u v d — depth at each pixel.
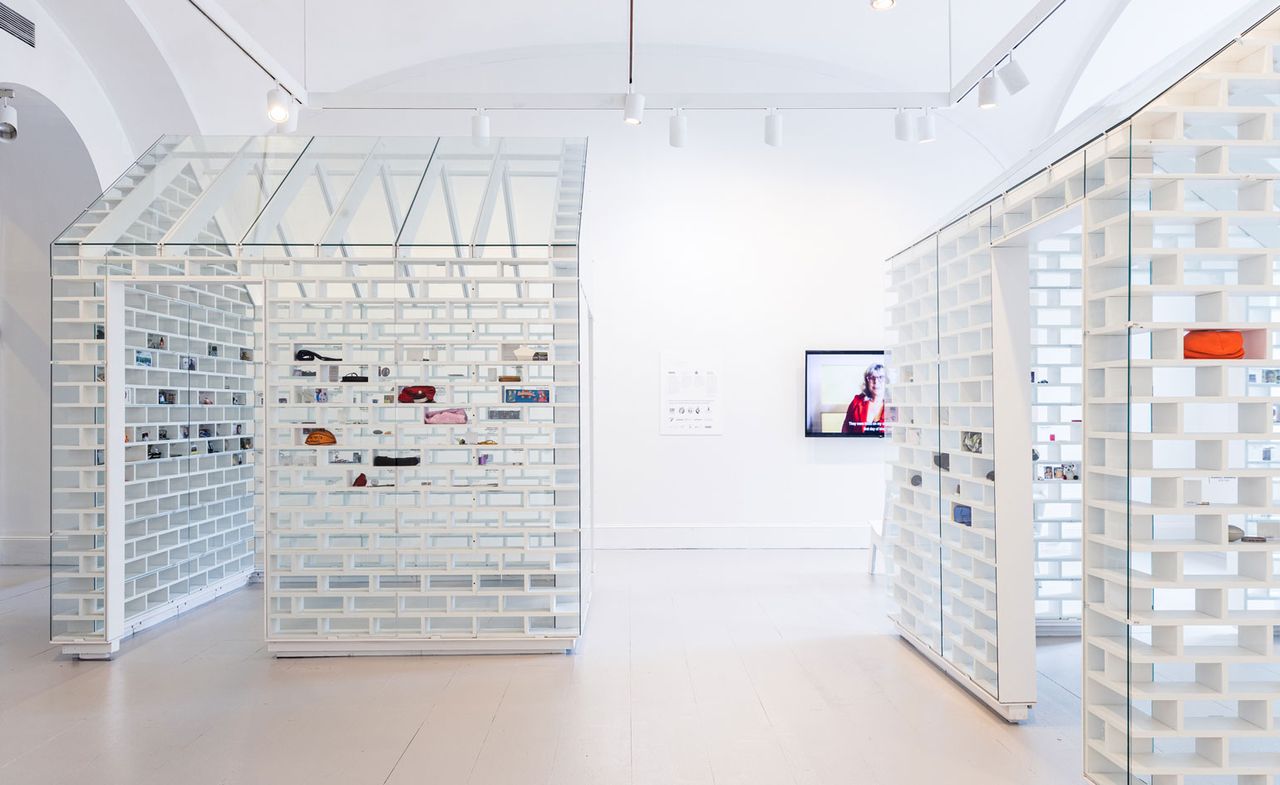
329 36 7.13
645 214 8.42
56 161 7.59
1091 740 3.08
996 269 3.94
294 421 4.92
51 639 4.82
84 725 3.86
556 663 4.77
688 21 7.65
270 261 4.86
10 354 7.71
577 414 4.96
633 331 8.40
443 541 4.93
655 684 4.41
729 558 7.86
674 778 3.29
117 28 6.02
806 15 7.36
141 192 5.19
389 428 4.93
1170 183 2.85
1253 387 2.87
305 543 4.92
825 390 8.37
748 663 4.76
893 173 8.45
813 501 8.40
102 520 4.90
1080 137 5.70
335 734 3.74
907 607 5.10
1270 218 2.83
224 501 6.41
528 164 5.52
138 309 5.28
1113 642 2.98
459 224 5.06
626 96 5.73
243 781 3.29
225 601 6.30
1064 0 4.34
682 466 8.40
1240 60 2.90
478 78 8.39
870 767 3.39
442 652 4.94
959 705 4.11
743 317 8.42
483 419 4.94
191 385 5.93
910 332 5.16
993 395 3.94
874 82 8.37
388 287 4.90
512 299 4.88
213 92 6.80
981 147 8.45
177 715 3.98
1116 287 2.94
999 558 3.90
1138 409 2.87
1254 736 2.80
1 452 7.73
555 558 4.97
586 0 7.20
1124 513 2.89
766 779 3.29
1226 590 2.82
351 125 8.28
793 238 8.43
